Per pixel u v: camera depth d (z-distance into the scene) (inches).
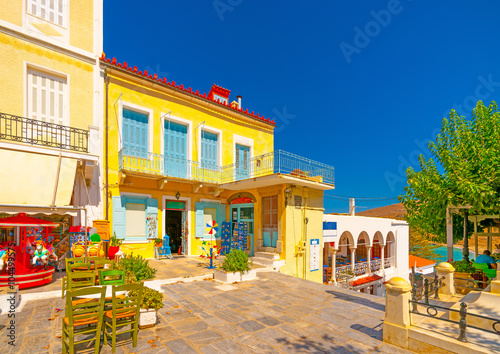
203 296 304.0
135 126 488.7
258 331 215.3
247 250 555.8
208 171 580.1
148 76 496.7
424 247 1289.4
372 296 318.7
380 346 194.1
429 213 382.6
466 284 326.3
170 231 653.3
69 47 413.4
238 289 337.7
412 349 188.2
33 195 298.0
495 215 343.3
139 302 185.5
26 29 378.6
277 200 518.3
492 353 158.4
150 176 470.0
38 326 206.8
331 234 599.2
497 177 298.8
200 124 571.5
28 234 349.7
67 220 394.3
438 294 301.3
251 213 570.3
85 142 417.1
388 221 771.4
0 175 296.8
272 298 303.3
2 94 357.1
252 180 491.5
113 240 426.6
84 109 424.2
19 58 371.2
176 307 264.8
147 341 192.4
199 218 558.6
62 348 166.6
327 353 183.0
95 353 168.2
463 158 346.3
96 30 443.8
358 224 669.9
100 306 170.6
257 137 691.4
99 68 442.3
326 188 570.6
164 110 521.7
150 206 495.5
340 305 282.4
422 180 384.2
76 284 245.1
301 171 521.0
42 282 293.4
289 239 496.4
